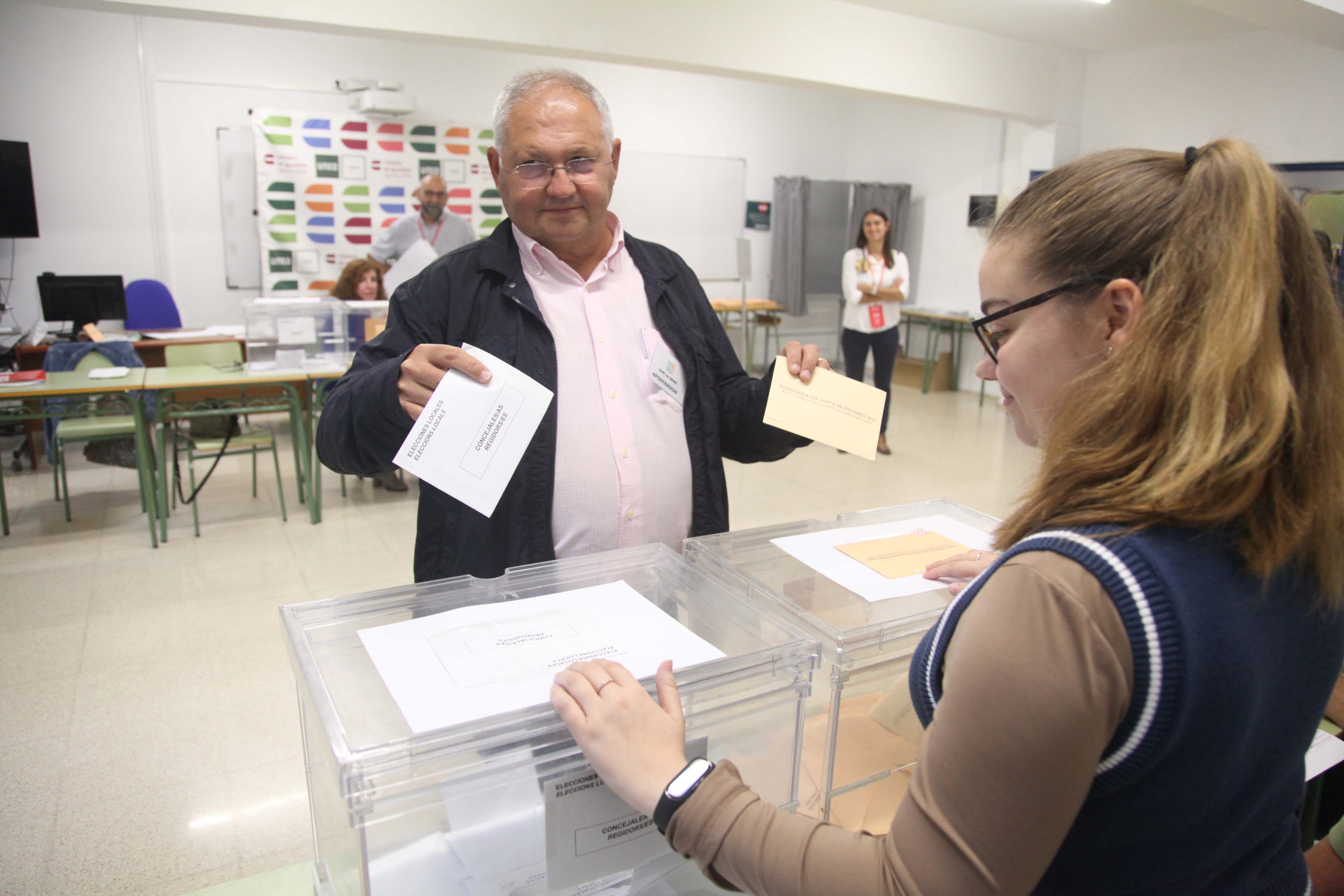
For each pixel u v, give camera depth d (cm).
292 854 187
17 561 347
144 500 375
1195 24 503
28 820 195
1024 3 462
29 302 558
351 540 376
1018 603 47
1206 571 47
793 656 74
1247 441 45
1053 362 55
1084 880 51
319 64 610
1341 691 122
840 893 48
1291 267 49
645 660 72
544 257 135
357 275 474
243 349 541
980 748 45
